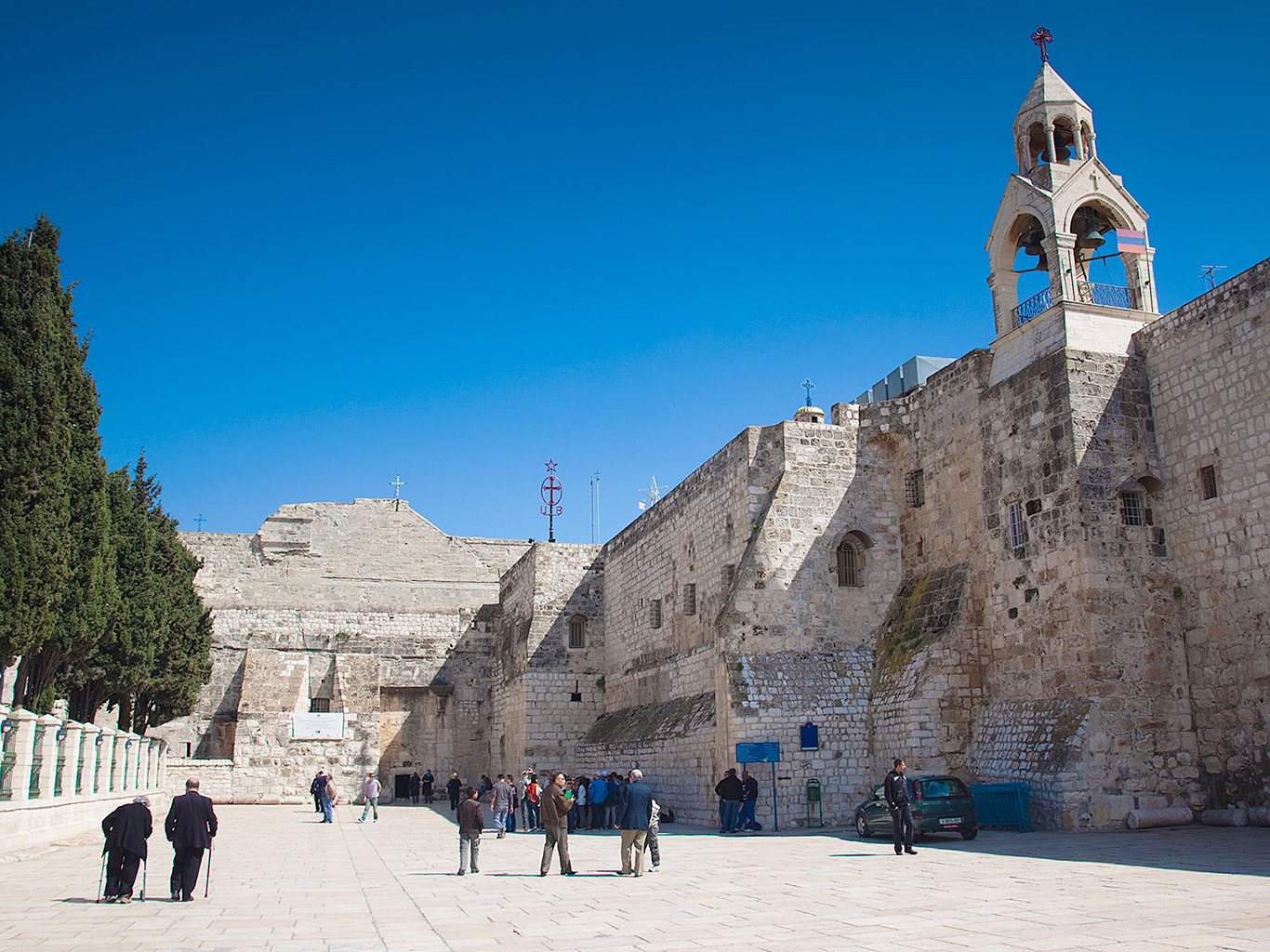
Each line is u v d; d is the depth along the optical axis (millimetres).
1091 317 29344
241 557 64312
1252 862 17953
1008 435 30547
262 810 50156
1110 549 27250
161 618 42469
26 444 27812
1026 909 13469
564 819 20266
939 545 33438
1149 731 26188
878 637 34219
